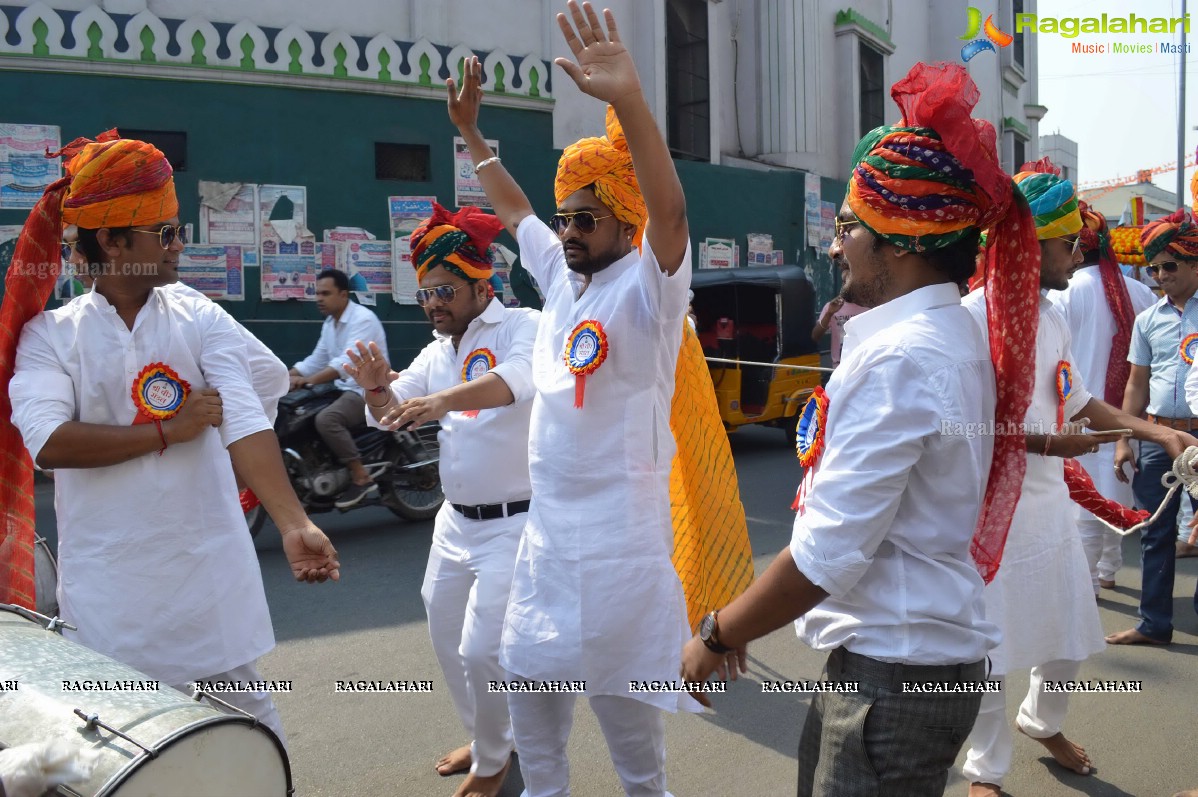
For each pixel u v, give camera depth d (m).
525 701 2.60
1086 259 5.07
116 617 2.38
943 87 1.69
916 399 1.68
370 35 10.77
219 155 9.84
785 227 14.64
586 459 2.45
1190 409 4.33
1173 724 3.70
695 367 2.65
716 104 14.42
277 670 4.20
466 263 3.27
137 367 2.41
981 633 1.80
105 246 2.37
